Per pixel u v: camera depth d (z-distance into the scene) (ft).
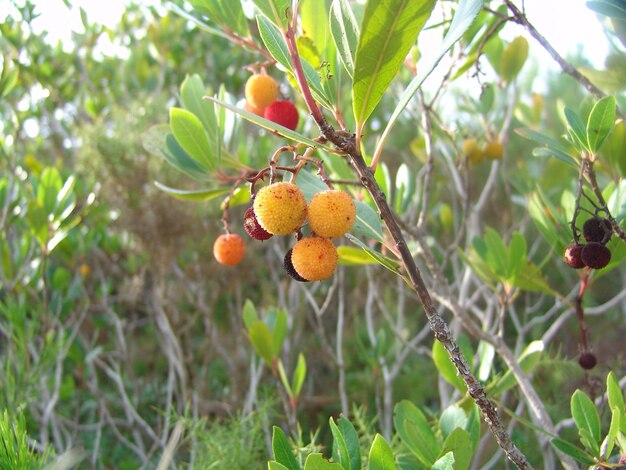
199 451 1.14
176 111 0.95
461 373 0.59
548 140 0.85
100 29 2.30
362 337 2.02
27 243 1.51
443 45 0.59
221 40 2.44
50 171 1.46
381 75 0.57
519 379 0.97
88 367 1.83
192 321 1.84
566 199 1.00
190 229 1.74
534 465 1.41
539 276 1.06
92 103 2.06
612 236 0.89
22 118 1.94
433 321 0.58
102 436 1.83
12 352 1.38
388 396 1.51
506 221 1.78
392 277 1.88
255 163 1.81
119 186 1.73
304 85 0.58
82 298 1.97
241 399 1.79
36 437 1.68
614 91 1.15
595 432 0.77
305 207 0.63
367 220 0.79
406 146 2.25
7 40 1.86
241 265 1.92
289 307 1.83
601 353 1.80
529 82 2.31
